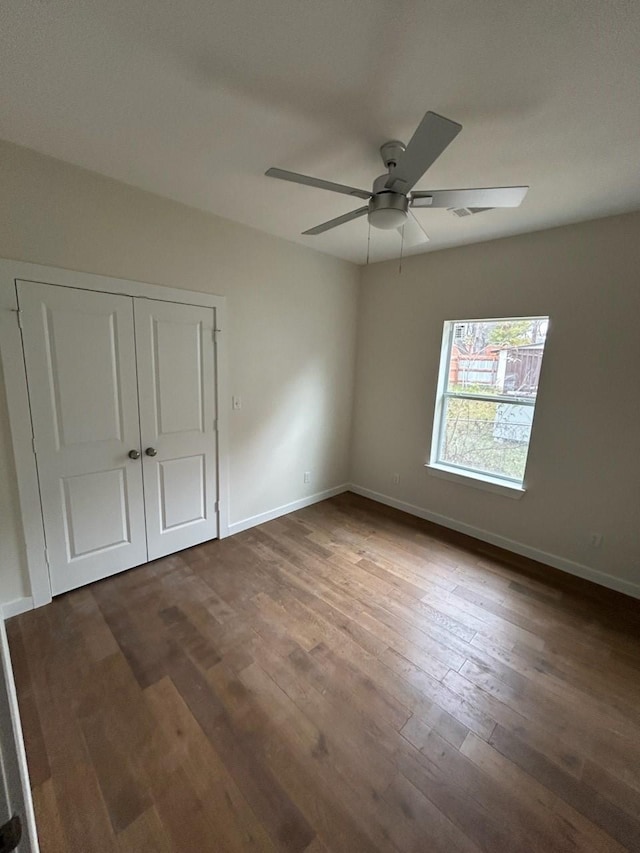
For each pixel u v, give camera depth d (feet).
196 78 4.59
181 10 3.68
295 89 4.73
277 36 3.95
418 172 4.87
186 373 8.95
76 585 7.91
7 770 1.90
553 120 5.10
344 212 8.63
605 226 8.12
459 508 11.30
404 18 3.68
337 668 6.15
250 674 5.97
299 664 6.20
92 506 7.91
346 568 9.15
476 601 8.04
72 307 7.09
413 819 4.14
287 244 10.57
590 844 3.98
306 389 12.07
